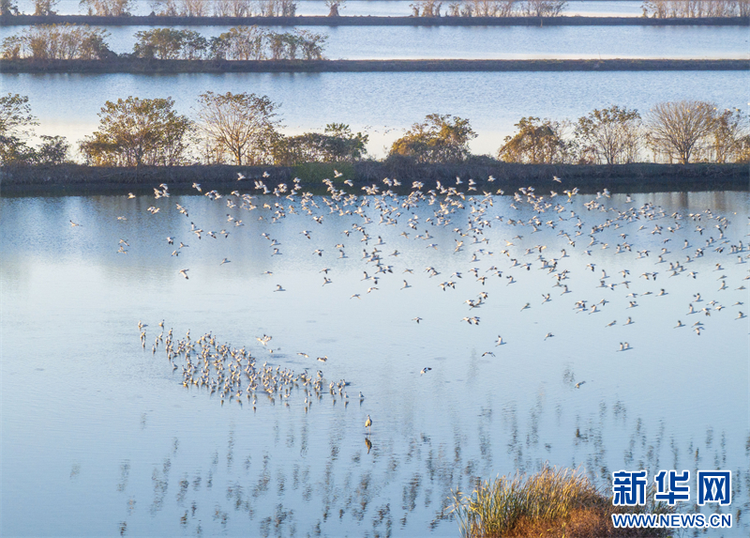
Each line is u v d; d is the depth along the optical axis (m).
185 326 54.03
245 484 36.47
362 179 93.38
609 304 60.38
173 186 91.81
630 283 65.19
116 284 62.31
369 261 63.81
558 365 49.22
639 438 40.56
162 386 45.41
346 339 52.47
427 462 38.31
